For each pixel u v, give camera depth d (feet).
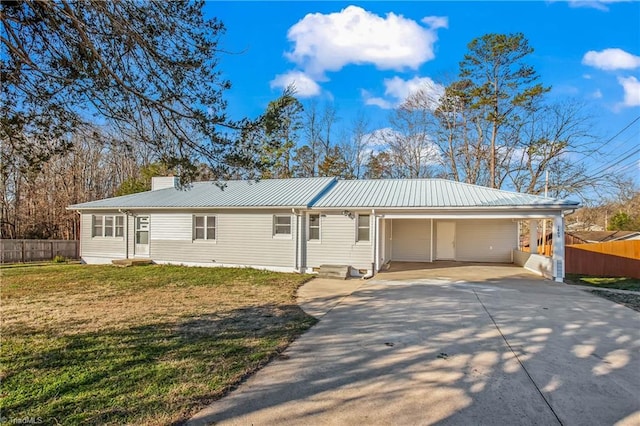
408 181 57.11
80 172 85.35
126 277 41.42
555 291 32.86
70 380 12.88
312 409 10.95
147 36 14.51
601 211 113.19
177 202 54.44
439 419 10.41
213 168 17.06
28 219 78.38
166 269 48.42
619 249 47.91
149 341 17.70
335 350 16.56
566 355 15.98
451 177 93.76
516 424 10.20
